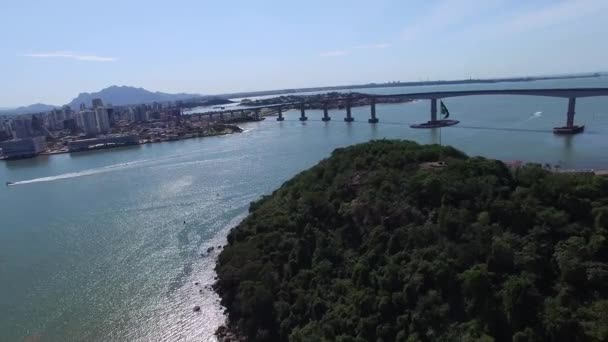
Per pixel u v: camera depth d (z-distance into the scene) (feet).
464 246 167.53
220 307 227.61
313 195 260.21
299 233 245.86
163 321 219.61
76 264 291.38
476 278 149.07
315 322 178.70
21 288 261.85
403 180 227.81
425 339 150.10
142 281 262.26
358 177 256.93
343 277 200.95
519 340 132.26
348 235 222.89
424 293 162.20
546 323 131.64
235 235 273.13
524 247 157.48
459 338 141.59
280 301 199.21
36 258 305.94
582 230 159.74
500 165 218.18
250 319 198.18
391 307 166.81
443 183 202.59
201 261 284.20
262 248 241.35
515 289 139.64
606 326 124.47
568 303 136.15
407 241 188.55
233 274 226.38
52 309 236.63
